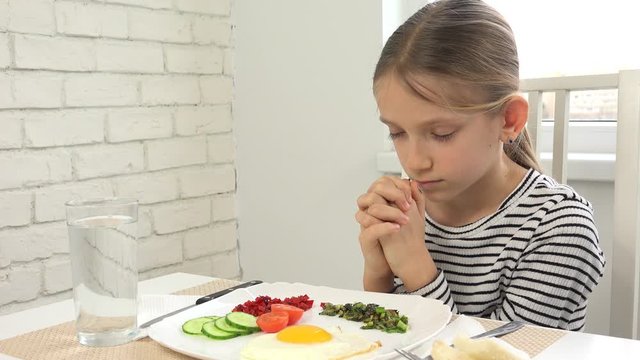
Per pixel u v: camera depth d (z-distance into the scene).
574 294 0.95
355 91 1.89
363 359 0.63
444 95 0.88
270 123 2.07
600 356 0.66
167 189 1.92
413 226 0.98
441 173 0.91
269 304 0.80
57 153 1.64
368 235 0.97
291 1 1.98
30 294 1.60
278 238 2.09
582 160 1.57
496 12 0.99
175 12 1.91
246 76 2.10
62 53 1.63
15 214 1.56
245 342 0.70
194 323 0.76
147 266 1.87
